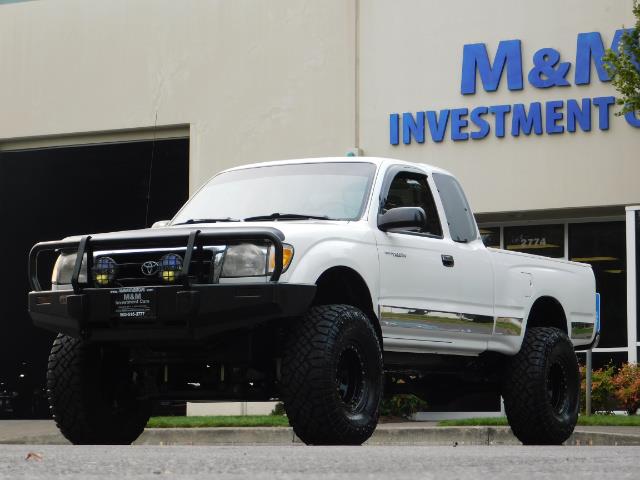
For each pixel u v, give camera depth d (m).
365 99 21.33
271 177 9.81
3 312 26.09
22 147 24.09
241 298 7.88
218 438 15.80
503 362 10.95
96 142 23.64
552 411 10.88
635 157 19.42
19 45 23.97
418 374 10.16
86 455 5.73
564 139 19.83
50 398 9.04
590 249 20.19
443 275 9.65
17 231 25.83
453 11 20.73
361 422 8.31
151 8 23.09
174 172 25.53
